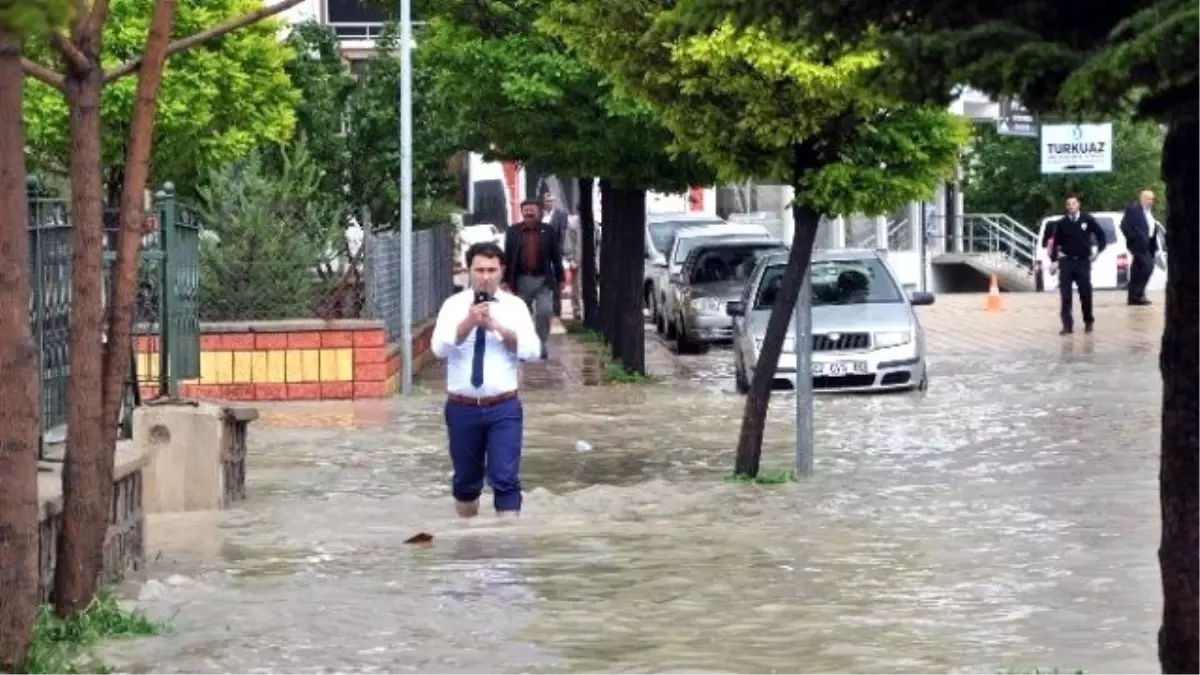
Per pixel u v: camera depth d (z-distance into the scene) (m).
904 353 35.53
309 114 46.06
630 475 24.77
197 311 25.34
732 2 9.93
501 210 67.69
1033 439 28.12
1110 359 41.62
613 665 13.17
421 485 23.91
